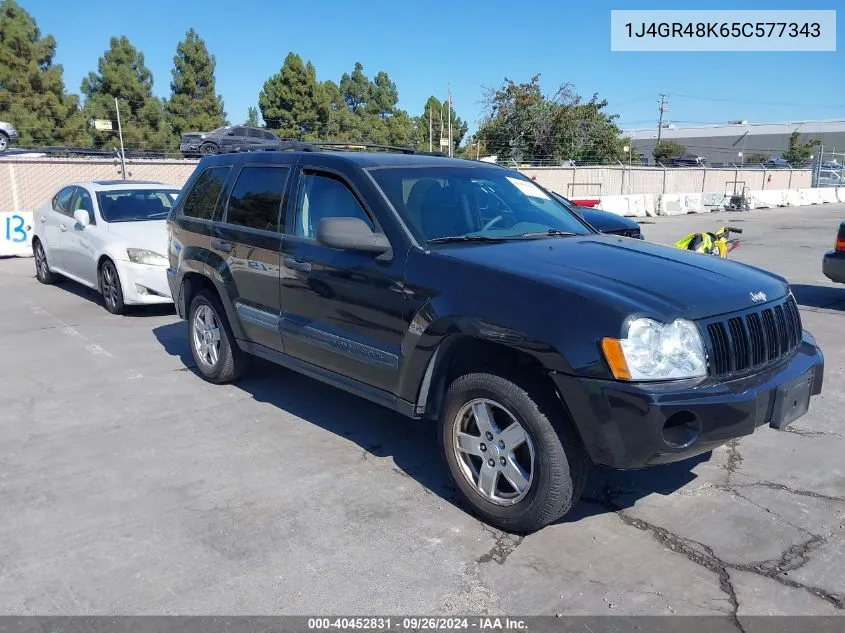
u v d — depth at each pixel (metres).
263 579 3.17
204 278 5.72
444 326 3.62
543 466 3.32
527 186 5.11
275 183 5.00
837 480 4.17
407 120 51.34
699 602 3.03
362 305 4.11
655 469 4.31
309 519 3.70
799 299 9.56
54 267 10.29
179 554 3.37
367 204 4.21
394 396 4.04
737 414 3.20
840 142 77.62
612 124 36.41
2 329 7.86
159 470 4.28
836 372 6.23
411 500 3.92
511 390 3.39
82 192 9.70
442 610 2.97
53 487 4.05
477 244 4.04
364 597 3.05
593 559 3.35
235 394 5.66
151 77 35.34
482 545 3.47
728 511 3.80
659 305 3.23
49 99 29.73
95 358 6.71
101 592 3.08
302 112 39.03
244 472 4.25
